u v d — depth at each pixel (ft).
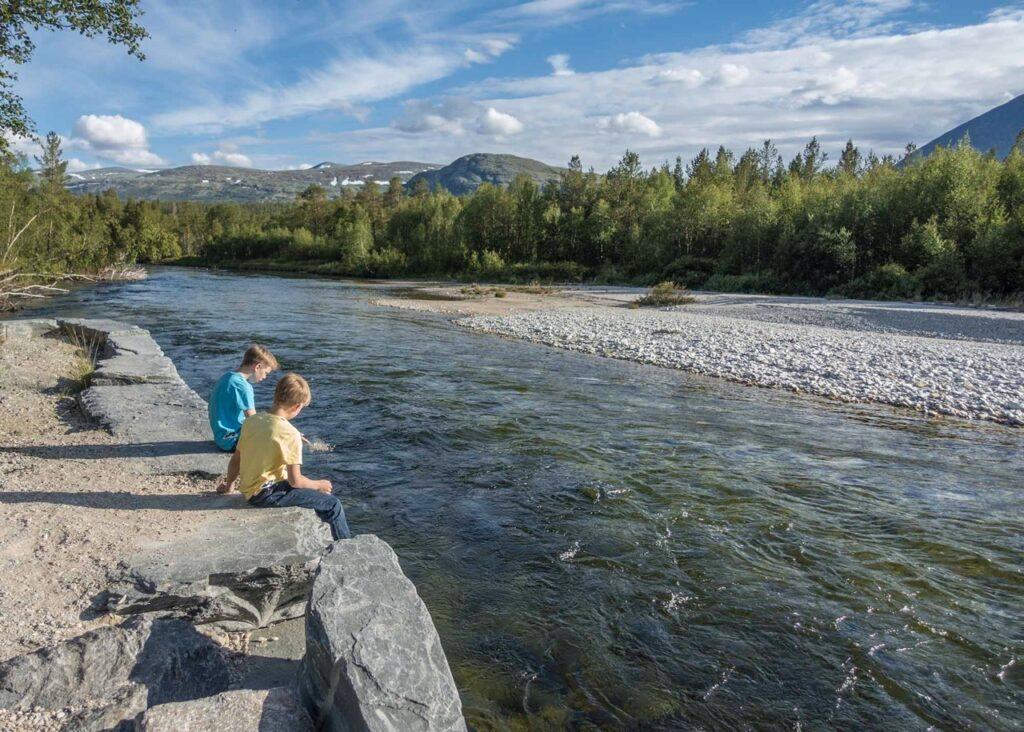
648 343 59.67
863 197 132.36
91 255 144.05
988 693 11.69
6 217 97.55
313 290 136.56
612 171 231.09
